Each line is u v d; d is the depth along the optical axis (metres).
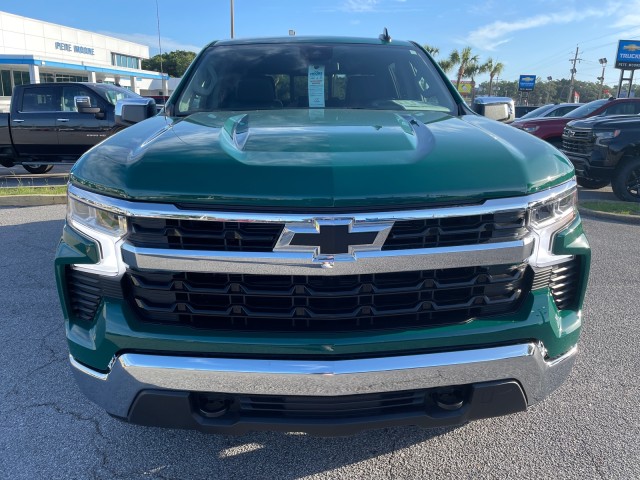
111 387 1.94
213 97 3.13
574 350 2.15
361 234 1.72
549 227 1.93
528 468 2.36
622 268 5.17
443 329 1.87
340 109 2.93
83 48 45.41
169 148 1.95
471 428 2.65
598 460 2.41
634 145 8.51
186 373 1.84
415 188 1.75
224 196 1.73
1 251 5.63
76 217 1.97
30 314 4.04
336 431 1.89
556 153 2.12
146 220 1.79
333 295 1.80
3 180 11.16
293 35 3.72
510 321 1.92
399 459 2.43
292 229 1.72
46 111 11.31
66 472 2.35
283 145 1.96
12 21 37.38
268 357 1.83
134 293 1.89
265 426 1.90
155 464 2.41
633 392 2.95
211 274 1.82
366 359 1.82
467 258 1.80
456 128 2.29
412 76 3.31
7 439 2.57
